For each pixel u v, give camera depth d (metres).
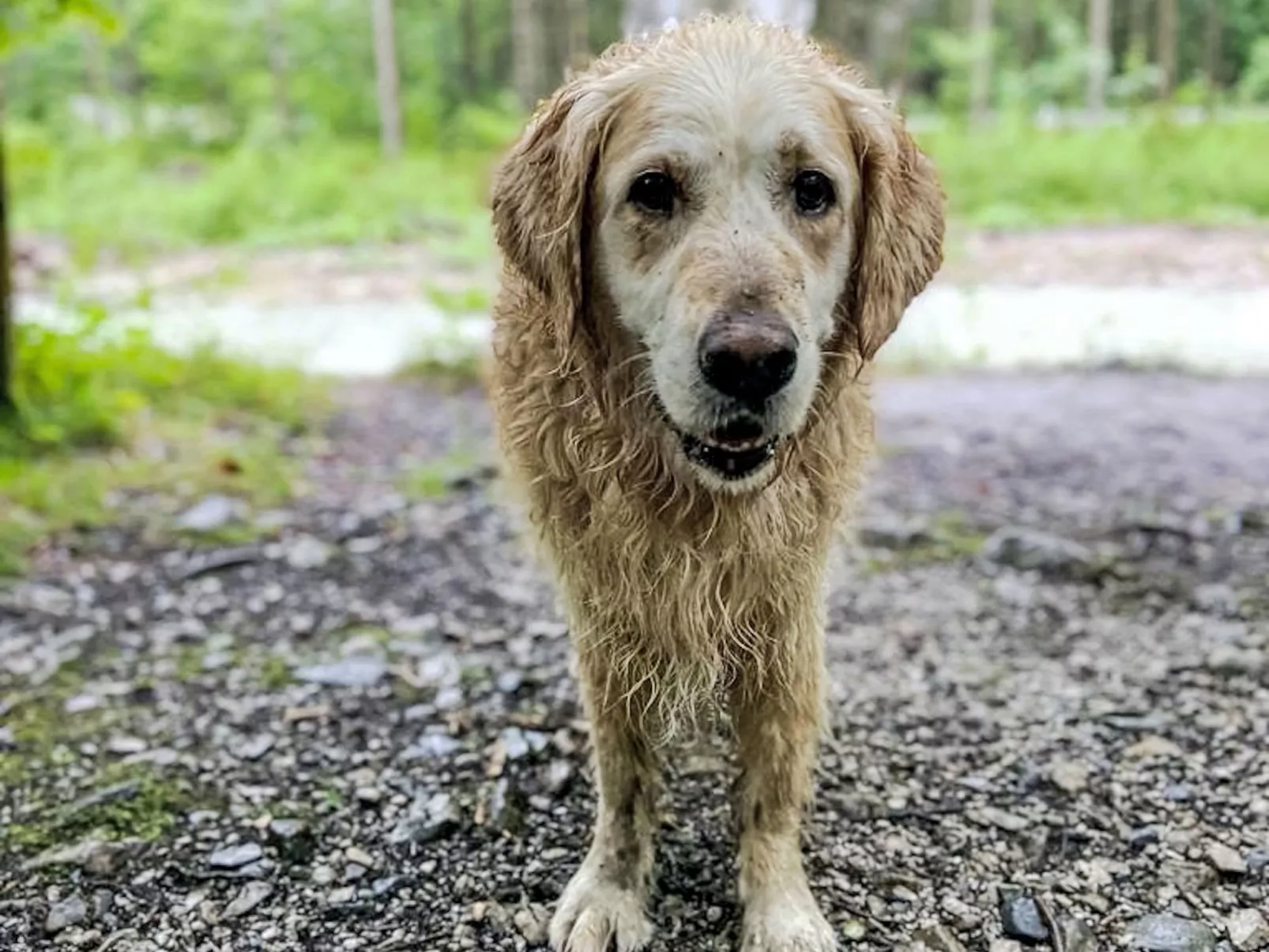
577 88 0.57
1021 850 0.65
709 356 0.49
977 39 6.02
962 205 3.57
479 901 0.62
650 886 0.63
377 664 0.87
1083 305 2.38
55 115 5.77
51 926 0.60
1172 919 0.58
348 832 0.67
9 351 1.33
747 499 0.57
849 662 0.87
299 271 3.03
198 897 0.62
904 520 1.17
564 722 0.78
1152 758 0.73
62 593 1.01
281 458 1.41
